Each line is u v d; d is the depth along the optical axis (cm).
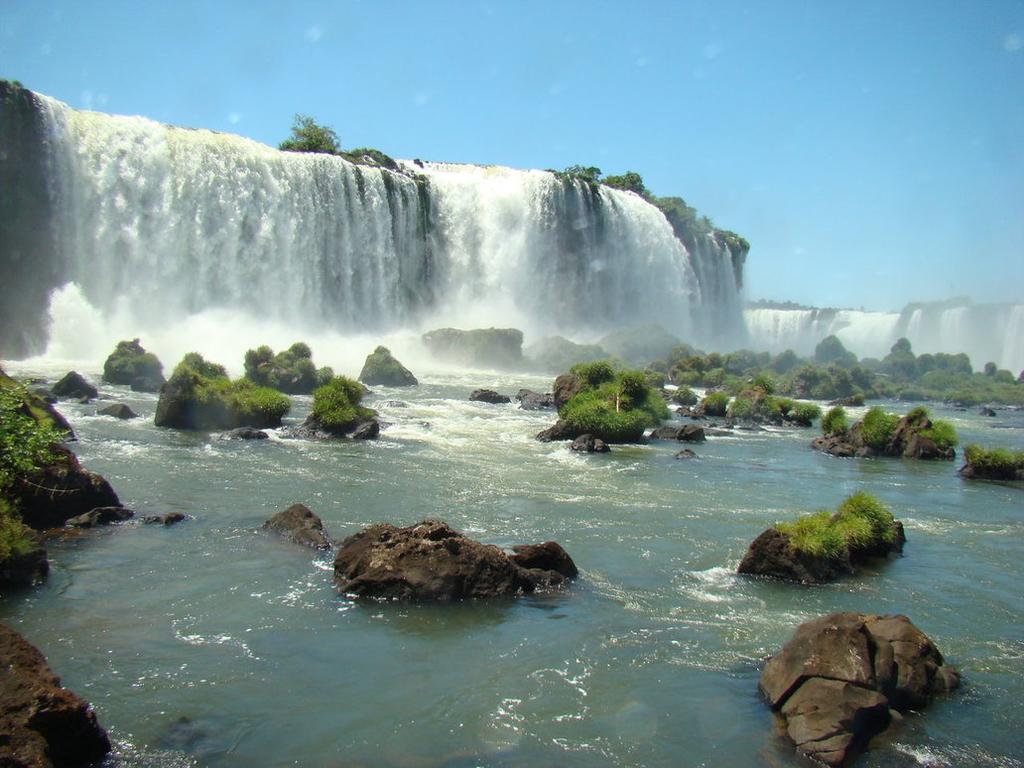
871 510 1557
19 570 1127
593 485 2052
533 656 984
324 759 742
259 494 1753
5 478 1339
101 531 1416
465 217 6969
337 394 2694
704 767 752
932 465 2808
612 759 760
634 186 9762
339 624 1055
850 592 1283
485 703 861
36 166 4488
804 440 3300
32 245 4494
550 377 5291
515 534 1532
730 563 1410
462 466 2212
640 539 1540
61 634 980
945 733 827
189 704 829
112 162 4816
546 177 7412
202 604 1100
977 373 6806
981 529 1792
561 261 7494
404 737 786
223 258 5244
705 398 4122
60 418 2253
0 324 4300
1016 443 3541
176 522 1493
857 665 855
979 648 1070
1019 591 1329
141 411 2806
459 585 1169
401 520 1593
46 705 694
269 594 1148
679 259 8544
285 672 912
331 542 1396
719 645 1038
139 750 740
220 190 5231
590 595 1212
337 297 5850
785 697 859
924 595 1288
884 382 6269
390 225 6206
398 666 940
